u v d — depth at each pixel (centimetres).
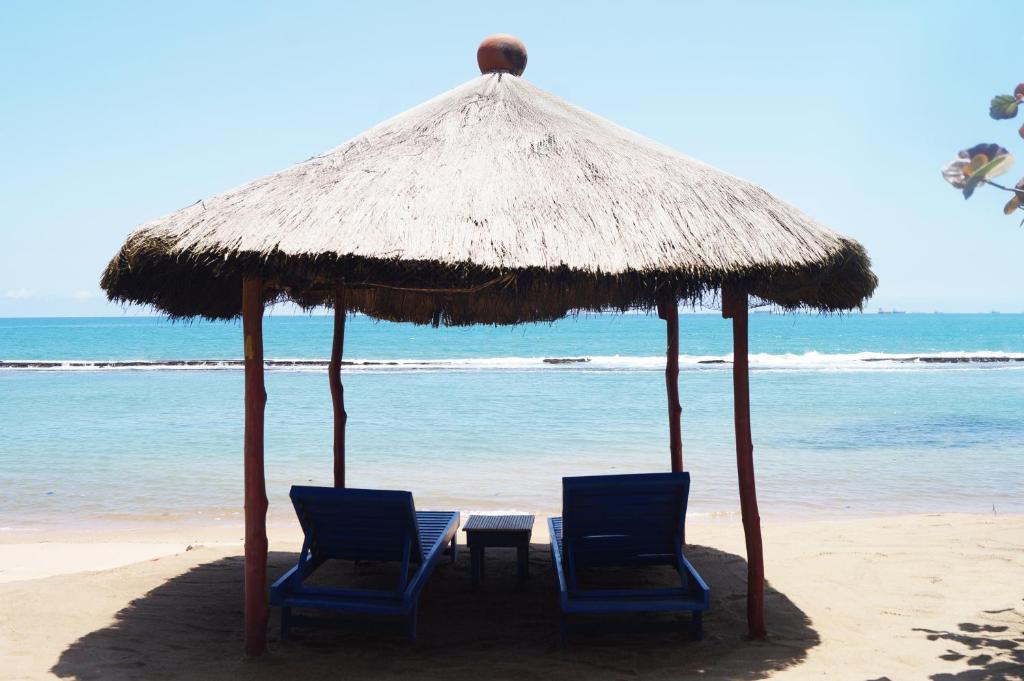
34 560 747
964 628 505
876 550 714
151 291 535
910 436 1550
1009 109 267
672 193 495
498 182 491
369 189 476
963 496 1038
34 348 6912
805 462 1277
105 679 430
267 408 2059
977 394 2398
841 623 520
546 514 936
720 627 516
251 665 451
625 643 488
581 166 517
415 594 479
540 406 2081
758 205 501
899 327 11831
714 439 1509
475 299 830
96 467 1253
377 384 2812
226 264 421
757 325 12206
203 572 667
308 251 415
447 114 573
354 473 1194
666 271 429
